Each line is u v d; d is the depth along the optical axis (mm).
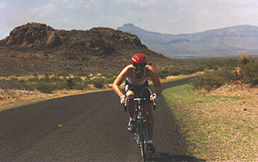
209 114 8406
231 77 16109
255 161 4184
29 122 7273
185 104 11008
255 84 14031
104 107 10422
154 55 131750
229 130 6238
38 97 16438
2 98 14250
